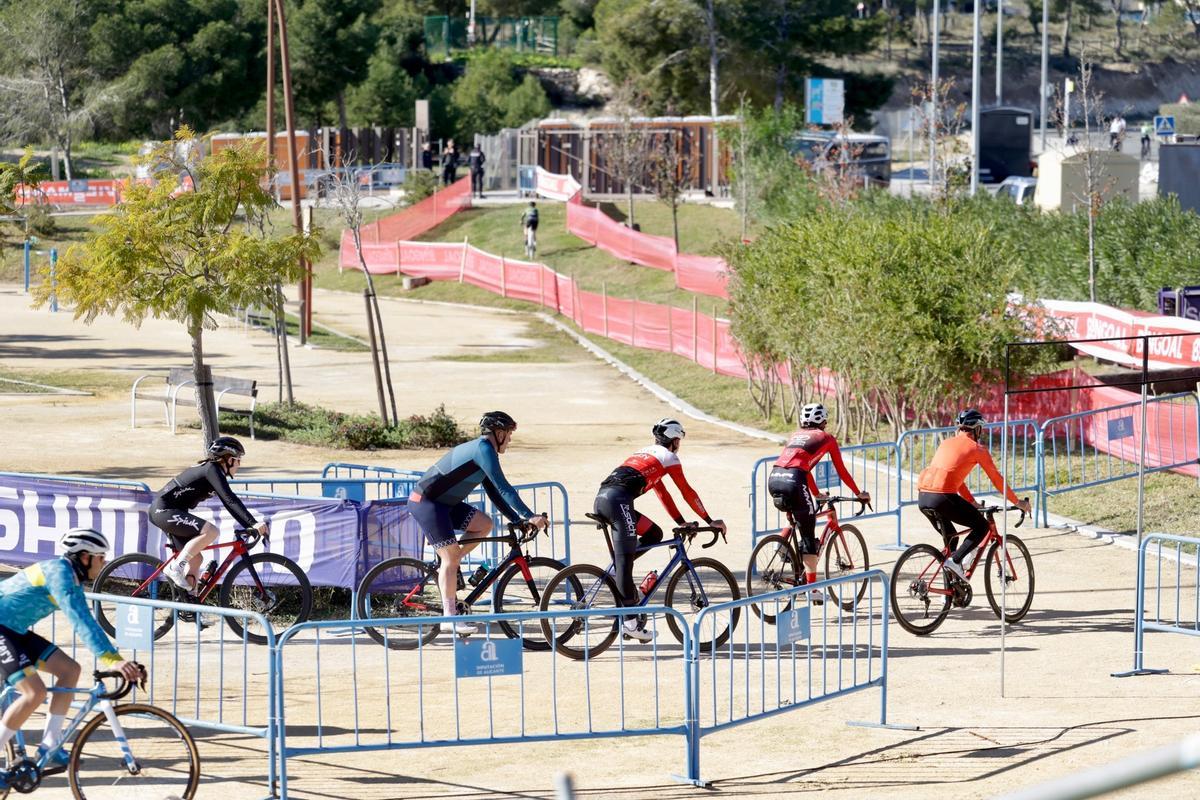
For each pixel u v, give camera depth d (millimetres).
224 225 29125
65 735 11125
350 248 94500
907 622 19016
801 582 19500
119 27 135000
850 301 35312
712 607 13180
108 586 19984
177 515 17500
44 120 125688
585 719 14805
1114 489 29453
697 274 72375
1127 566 23750
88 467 31531
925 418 35562
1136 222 48125
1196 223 46781
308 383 50656
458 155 120125
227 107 143125
